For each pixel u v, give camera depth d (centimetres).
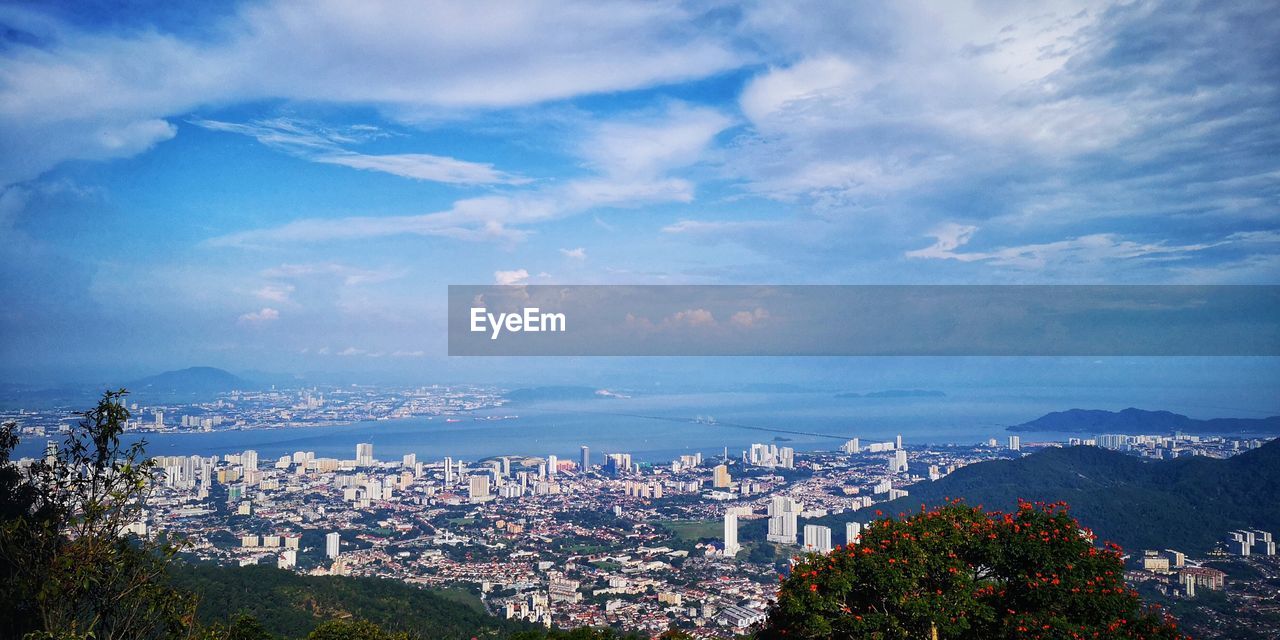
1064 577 1057
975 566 1130
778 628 1137
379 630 1983
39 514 793
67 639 706
